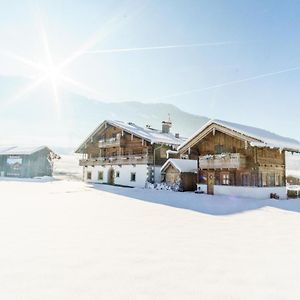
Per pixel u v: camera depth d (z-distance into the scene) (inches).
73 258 221.8
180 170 1030.4
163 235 305.6
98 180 1464.1
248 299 159.9
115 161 1337.4
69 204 559.5
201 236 306.5
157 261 219.8
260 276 194.9
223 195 861.8
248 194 813.9
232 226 369.7
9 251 237.3
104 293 162.7
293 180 1451.8
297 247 271.6
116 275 189.5
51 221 371.6
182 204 596.4
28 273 189.8
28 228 325.7
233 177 871.1
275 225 386.9
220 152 919.7
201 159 933.2
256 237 310.0
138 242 273.1
